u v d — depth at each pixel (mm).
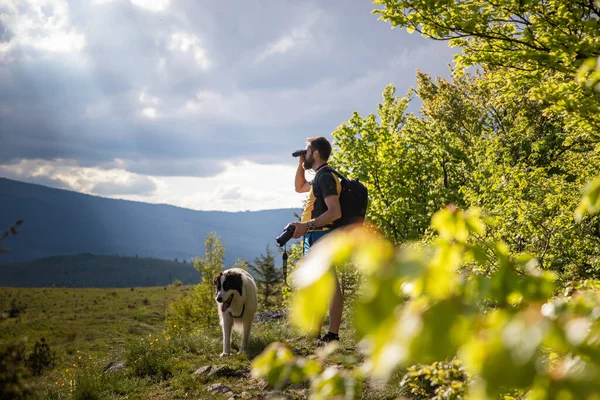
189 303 28844
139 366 7973
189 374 7387
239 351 8445
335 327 6891
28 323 61656
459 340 769
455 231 1329
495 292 1240
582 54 4980
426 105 26047
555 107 4297
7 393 2641
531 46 5574
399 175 17141
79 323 63312
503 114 21297
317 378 1354
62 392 7594
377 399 4660
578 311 1237
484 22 5598
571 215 6863
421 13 5750
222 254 30516
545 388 749
